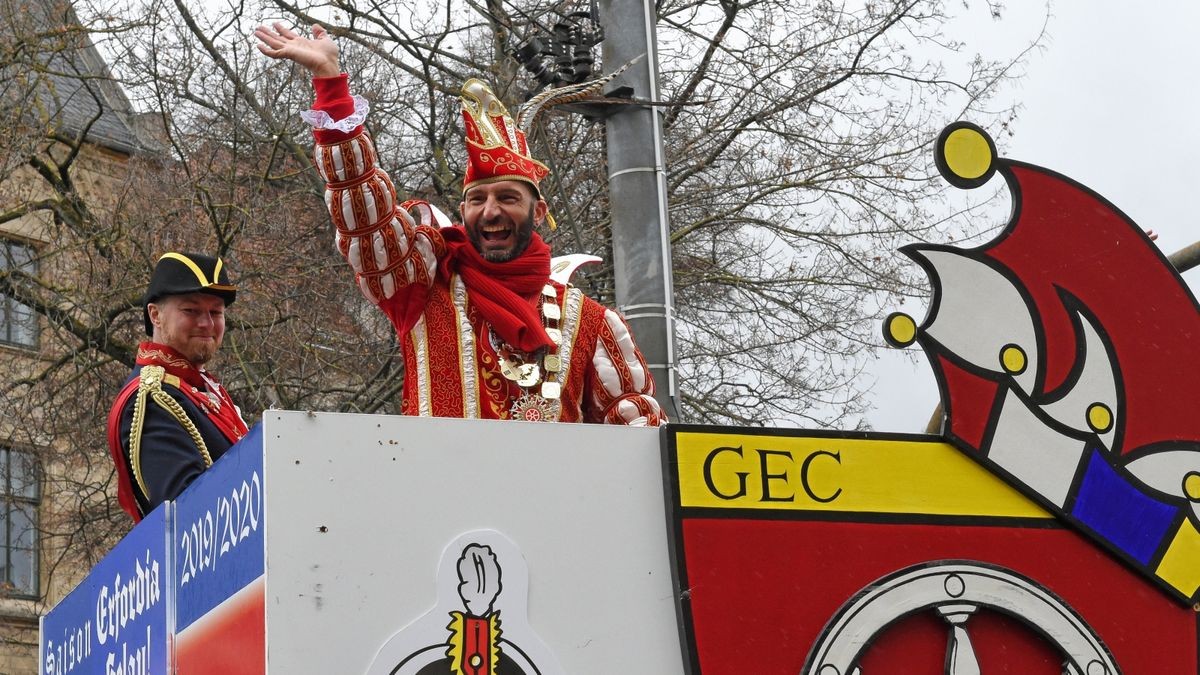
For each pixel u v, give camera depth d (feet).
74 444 50.06
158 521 14.30
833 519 13.20
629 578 12.47
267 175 48.01
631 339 16.53
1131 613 14.07
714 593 12.65
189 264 17.38
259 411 45.75
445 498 12.04
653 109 32.27
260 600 11.57
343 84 14.99
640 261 31.71
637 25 32.22
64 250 49.96
